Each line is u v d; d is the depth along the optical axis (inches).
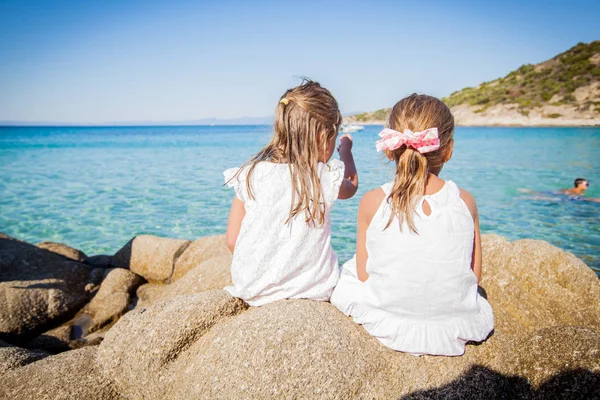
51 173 599.8
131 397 90.7
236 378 73.8
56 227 314.5
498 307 115.5
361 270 89.0
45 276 185.6
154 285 199.6
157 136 2285.9
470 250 78.8
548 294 129.3
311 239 89.4
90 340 162.7
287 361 74.1
